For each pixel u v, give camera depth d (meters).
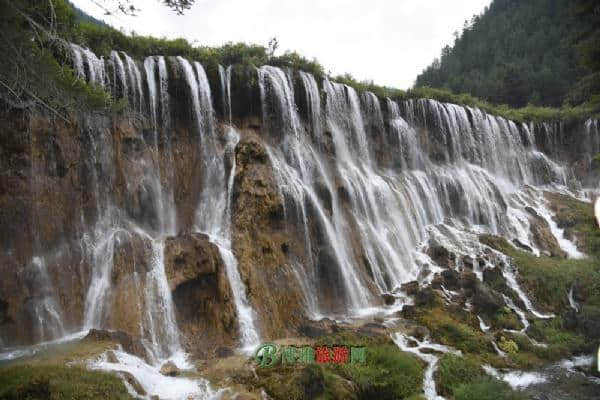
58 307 13.72
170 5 11.69
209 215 18.62
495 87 62.81
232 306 14.53
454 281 19.53
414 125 31.52
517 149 38.00
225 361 12.40
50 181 15.25
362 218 22.30
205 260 14.89
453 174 30.45
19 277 13.43
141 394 10.09
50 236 14.73
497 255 22.36
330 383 11.22
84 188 16.19
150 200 17.97
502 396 12.21
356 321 16.05
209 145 20.69
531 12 89.50
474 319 16.98
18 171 14.52
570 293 20.53
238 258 16.00
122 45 20.36
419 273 21.02
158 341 13.44
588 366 14.77
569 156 40.94
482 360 14.47
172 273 14.75
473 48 95.25
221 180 19.52
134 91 19.05
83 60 17.39
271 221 17.62
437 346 14.87
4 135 14.34
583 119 40.59
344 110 26.84
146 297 14.09
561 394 12.89
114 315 13.66
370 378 11.88
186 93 20.72
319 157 23.73
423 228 25.22
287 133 23.05
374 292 18.78
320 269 18.34
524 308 19.05
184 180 19.66
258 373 11.34
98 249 15.48
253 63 23.55
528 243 26.94
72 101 13.06
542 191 34.69
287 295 16.17
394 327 15.59
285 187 18.86
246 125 22.59
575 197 35.31
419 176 28.39
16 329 12.70
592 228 27.06
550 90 58.78
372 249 20.86
